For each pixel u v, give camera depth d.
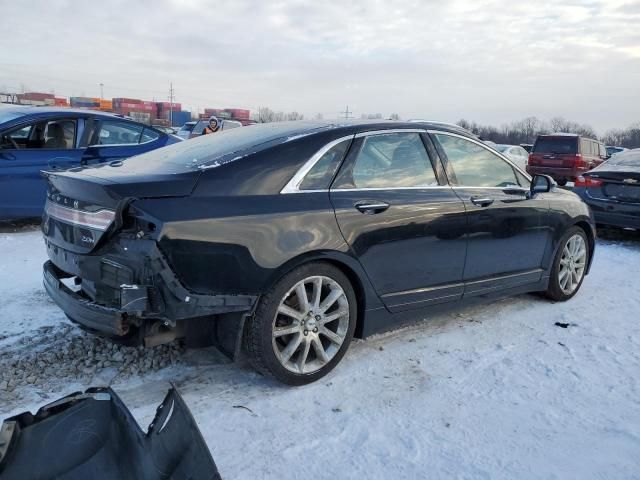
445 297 3.97
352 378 3.44
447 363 3.70
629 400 3.28
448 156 4.05
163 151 3.76
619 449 2.79
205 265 2.83
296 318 3.20
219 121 18.98
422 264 3.75
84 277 3.02
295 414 3.01
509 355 3.86
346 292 3.40
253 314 3.07
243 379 3.37
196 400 3.11
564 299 5.11
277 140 3.37
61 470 1.88
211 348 3.78
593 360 3.82
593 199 7.78
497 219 4.23
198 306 2.82
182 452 1.84
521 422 3.02
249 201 3.03
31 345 3.69
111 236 2.83
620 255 7.19
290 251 3.07
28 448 1.84
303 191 3.24
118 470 1.96
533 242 4.61
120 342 3.00
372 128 3.66
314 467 2.58
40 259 5.91
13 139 7.05
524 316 4.66
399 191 3.66
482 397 3.27
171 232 2.74
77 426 1.95
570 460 2.69
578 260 5.18
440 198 3.84
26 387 3.15
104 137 7.66
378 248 3.47
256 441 2.75
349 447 2.74
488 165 4.38
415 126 3.92
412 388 3.34
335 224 3.27
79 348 3.66
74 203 3.05
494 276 4.34
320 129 3.52
